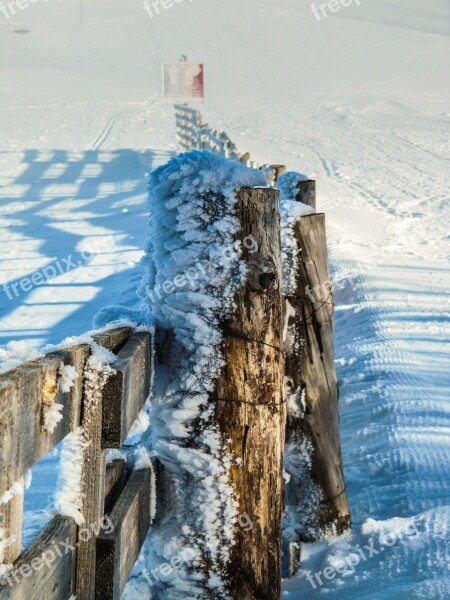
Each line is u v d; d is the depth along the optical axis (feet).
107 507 6.15
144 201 48.83
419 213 46.55
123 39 157.17
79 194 54.90
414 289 25.63
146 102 107.24
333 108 103.24
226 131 85.40
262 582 6.90
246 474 6.86
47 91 115.34
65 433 4.65
